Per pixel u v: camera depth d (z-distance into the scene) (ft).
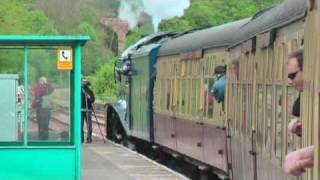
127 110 92.48
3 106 45.96
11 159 46.09
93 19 397.19
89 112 84.69
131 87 91.09
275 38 28.73
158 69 75.77
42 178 46.24
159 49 76.89
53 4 367.45
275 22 28.25
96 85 272.51
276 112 27.99
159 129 74.90
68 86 46.16
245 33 38.47
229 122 44.68
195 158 58.44
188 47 61.16
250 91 35.91
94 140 90.38
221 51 49.11
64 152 46.37
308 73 11.70
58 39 44.96
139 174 54.65
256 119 33.71
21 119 46.11
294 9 24.06
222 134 47.47
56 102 46.21
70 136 46.44
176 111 65.82
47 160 46.32
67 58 45.85
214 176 57.98
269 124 29.76
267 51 30.73
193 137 58.85
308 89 11.87
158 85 75.25
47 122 46.19
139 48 88.69
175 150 67.05
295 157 11.35
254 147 34.19
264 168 31.07
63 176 46.39
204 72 54.75
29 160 46.19
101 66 317.83
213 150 51.06
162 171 56.70
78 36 44.98
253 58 35.04
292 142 23.54
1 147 45.91
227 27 49.70
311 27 11.12
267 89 30.53
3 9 225.35
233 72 43.24
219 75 48.06
